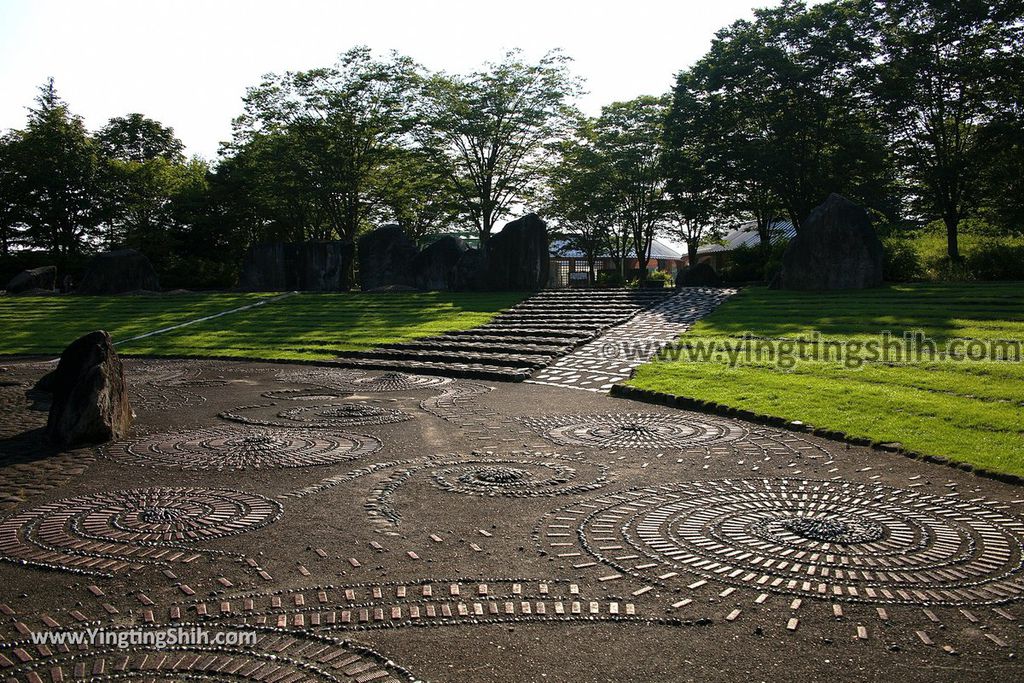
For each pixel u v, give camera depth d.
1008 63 31.44
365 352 22.30
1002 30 31.73
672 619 5.53
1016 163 31.81
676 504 8.20
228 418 13.47
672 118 40.25
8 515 8.05
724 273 37.84
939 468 9.36
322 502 8.41
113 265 40.34
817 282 27.78
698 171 40.12
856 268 27.02
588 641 5.23
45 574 6.48
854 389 13.20
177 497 8.63
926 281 27.75
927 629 5.34
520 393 15.68
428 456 10.45
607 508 8.10
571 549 6.93
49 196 52.09
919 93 34.22
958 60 32.59
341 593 6.04
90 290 39.97
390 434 11.93
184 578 6.36
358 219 51.41
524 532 7.39
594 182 45.72
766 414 12.26
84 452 10.88
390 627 5.46
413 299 33.78
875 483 8.83
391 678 4.79
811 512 7.84
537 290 34.50
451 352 21.30
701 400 13.50
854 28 35.56
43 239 53.44
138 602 5.91
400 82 45.16
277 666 4.95
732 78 37.34
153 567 6.61
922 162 34.72
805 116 36.72
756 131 38.84
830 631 5.33
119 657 5.07
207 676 4.83
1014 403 11.61
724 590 6.02
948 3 31.75
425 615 5.64
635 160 46.12
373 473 9.60
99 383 11.61
